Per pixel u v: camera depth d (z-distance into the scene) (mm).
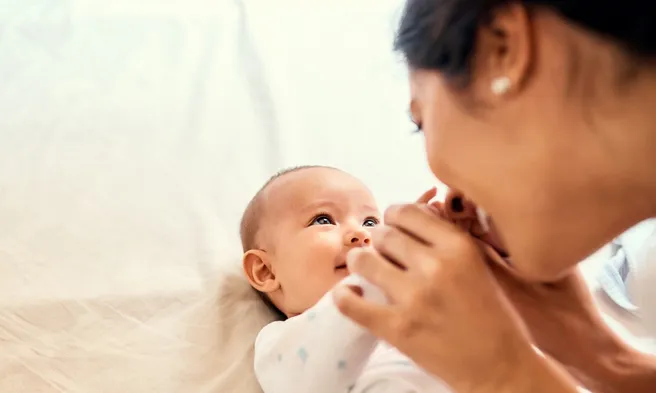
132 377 926
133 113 1377
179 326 991
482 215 606
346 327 753
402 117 1459
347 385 799
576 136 473
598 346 736
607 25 439
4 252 1057
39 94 1392
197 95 1451
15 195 1156
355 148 1363
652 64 446
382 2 1836
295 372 818
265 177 1273
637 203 500
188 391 923
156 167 1256
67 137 1293
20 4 1681
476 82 493
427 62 512
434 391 791
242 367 948
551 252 515
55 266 1049
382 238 595
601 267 1085
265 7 1780
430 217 583
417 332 558
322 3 1818
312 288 972
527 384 550
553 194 489
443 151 523
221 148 1318
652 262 899
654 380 736
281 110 1420
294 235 1002
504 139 492
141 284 1033
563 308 728
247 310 1027
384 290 584
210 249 1104
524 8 466
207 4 1776
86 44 1568
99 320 982
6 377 907
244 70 1549
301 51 1630
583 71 461
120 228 1126
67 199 1164
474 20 478
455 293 544
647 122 460
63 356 935
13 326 957
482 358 547
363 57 1631
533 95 475
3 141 1262
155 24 1677
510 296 706
